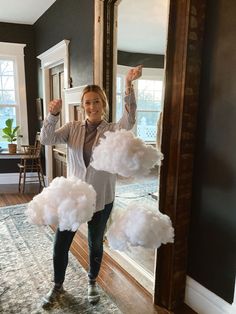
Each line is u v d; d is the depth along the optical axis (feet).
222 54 4.67
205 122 5.08
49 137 4.86
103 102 5.20
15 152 14.89
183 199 5.35
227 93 4.66
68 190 3.20
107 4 7.64
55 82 13.08
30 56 15.29
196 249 5.55
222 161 4.86
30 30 15.03
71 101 10.08
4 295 5.98
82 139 5.13
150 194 10.09
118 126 4.86
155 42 8.75
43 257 7.60
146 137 9.25
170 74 5.02
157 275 5.74
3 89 15.26
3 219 10.26
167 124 5.19
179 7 4.73
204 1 4.76
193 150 5.30
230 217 4.83
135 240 3.13
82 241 8.57
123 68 8.98
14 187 14.89
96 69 8.01
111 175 5.36
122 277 6.73
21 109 15.52
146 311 5.64
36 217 3.24
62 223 3.08
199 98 5.14
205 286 5.44
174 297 5.71
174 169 5.19
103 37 7.76
